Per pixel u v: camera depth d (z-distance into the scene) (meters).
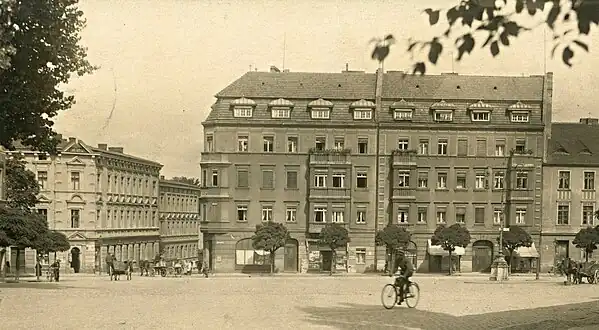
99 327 18.03
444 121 77.06
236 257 75.88
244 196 76.06
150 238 102.31
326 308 25.19
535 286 45.72
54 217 80.62
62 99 33.59
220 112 76.69
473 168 76.69
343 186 75.75
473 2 8.68
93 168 81.69
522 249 75.94
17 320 19.78
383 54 8.88
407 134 76.75
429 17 8.84
